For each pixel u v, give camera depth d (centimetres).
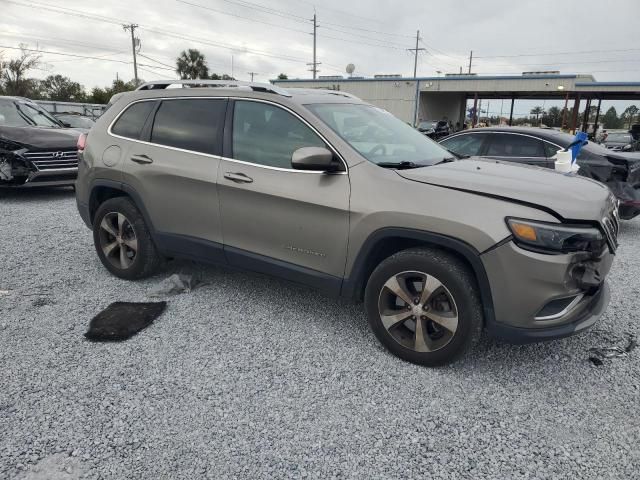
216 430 241
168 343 326
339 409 260
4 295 400
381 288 303
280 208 329
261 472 215
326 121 332
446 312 287
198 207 370
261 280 439
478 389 280
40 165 795
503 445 235
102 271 461
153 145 396
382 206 290
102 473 212
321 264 322
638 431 246
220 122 366
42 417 248
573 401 270
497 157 684
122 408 256
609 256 290
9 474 210
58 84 5719
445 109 3988
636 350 328
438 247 290
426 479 213
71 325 349
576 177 335
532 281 258
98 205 450
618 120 7275
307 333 343
